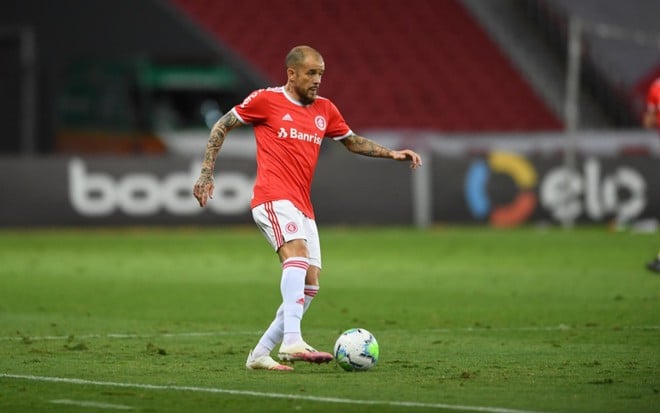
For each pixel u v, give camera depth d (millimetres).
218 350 38219
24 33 135625
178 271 73438
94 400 27828
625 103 147875
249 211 113875
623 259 80438
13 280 67312
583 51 152125
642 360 35156
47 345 39406
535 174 118000
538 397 27984
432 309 52062
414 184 116250
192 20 148375
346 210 115250
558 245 93625
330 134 34031
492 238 102000
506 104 150250
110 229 111625
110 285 64312
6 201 110625
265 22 151375
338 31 154625
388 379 31125
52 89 137125
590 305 52844
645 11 155875
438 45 155750
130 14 139125
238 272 72750
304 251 32500
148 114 150375
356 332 32812
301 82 32812
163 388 29562
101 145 145875
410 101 149375
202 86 154750
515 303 54188
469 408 26406
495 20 159250
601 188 117875
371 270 73500
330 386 29828
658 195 118438
